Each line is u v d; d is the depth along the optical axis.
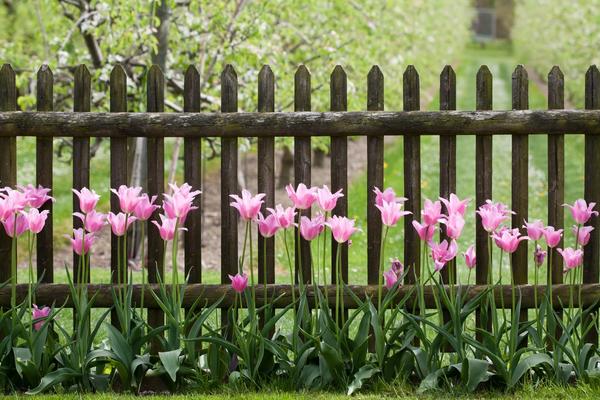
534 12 61.88
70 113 7.97
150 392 7.49
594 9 34.03
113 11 14.98
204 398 6.88
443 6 50.69
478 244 8.06
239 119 7.89
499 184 26.73
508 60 82.75
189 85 8.02
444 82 7.97
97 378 7.37
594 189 8.01
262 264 8.05
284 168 27.81
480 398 7.01
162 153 8.04
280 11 19.67
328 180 29.88
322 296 7.54
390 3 18.05
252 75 18.09
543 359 7.25
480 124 7.82
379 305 7.39
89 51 18.47
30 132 7.97
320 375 7.27
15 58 20.53
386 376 7.36
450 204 7.29
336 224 7.26
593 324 7.80
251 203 7.18
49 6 18.58
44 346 7.52
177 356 7.14
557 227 8.02
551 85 7.95
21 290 7.87
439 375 7.24
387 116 7.84
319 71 20.45
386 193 7.43
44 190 7.55
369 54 20.52
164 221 7.31
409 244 8.02
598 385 7.18
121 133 7.95
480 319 7.73
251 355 7.30
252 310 7.32
